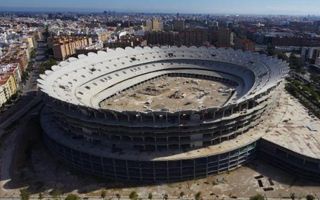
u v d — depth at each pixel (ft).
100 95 643.04
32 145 508.94
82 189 395.14
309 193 371.56
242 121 433.89
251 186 388.16
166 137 407.23
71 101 442.09
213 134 421.18
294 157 408.26
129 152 411.13
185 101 631.97
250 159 443.73
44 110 573.74
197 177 410.93
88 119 418.92
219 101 623.77
